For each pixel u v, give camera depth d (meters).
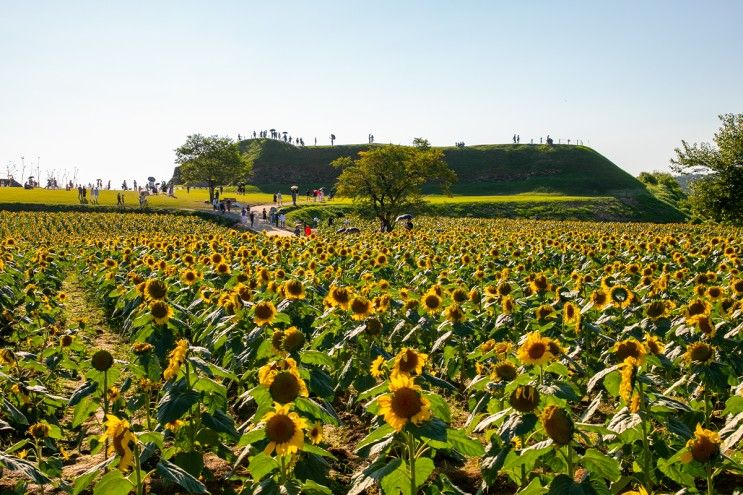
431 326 8.88
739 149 55.25
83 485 4.45
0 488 5.79
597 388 9.02
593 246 22.92
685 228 52.84
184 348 5.43
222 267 13.48
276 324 8.74
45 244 29.81
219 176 95.62
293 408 4.96
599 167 156.38
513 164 161.38
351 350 8.31
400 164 58.62
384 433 4.22
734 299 9.41
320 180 158.00
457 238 28.09
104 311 16.48
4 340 12.34
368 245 25.59
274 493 4.32
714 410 8.01
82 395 6.09
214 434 5.60
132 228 52.72
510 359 6.34
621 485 4.85
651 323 8.34
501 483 6.14
